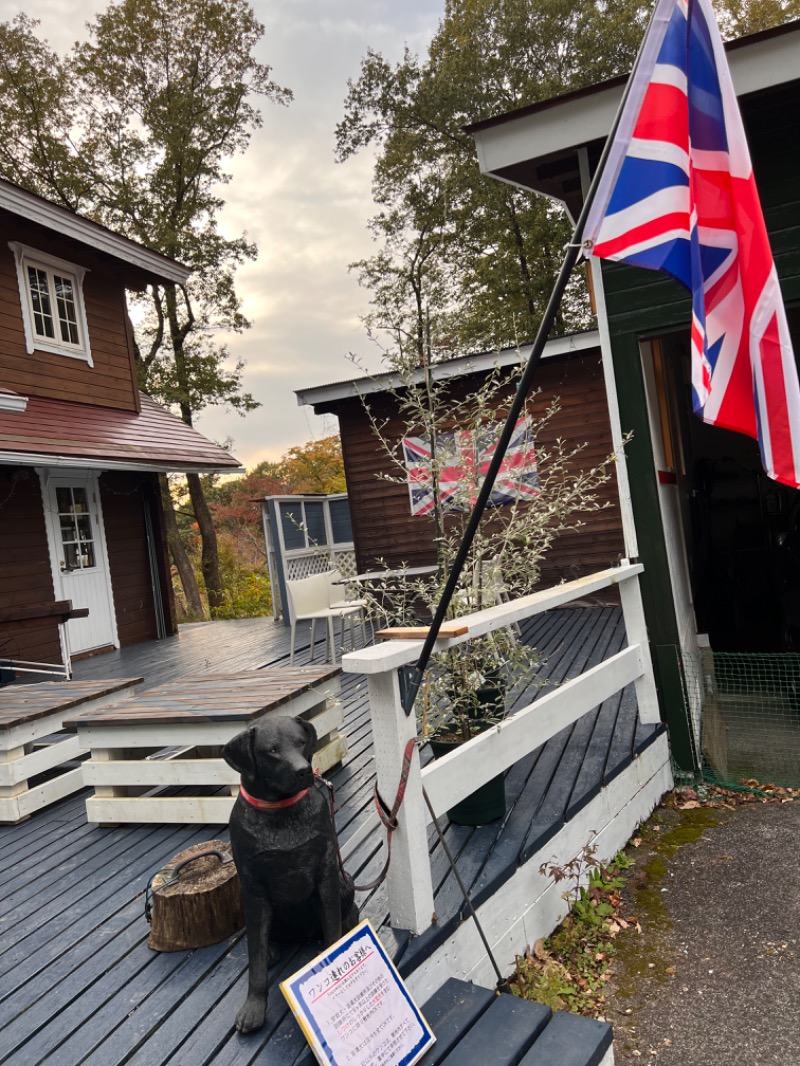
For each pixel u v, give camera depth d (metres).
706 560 7.55
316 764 3.71
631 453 4.42
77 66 18.92
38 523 8.83
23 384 8.73
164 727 3.34
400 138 20.25
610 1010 2.65
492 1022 2.17
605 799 3.54
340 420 9.83
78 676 7.85
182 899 2.33
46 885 2.95
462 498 3.52
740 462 7.78
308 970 1.86
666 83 2.39
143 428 10.16
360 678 6.39
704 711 4.95
